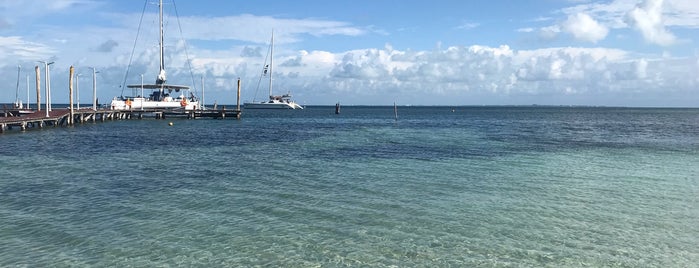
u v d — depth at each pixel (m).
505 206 17.20
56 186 19.89
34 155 29.67
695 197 18.86
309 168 25.70
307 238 13.46
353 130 61.34
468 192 19.56
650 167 26.94
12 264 11.37
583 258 12.19
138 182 21.05
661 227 14.77
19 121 46.88
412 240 13.38
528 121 98.88
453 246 12.94
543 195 19.08
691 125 81.31
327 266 11.52
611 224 15.05
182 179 21.89
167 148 35.25
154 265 11.46
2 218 14.98
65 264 11.43
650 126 77.31
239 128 61.34
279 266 11.48
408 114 155.12
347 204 17.30
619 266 11.73
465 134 54.38
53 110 68.38
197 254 12.19
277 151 34.09
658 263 11.94
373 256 12.16
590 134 55.56
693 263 11.95
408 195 18.88
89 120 69.00
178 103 85.69
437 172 24.62
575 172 24.89
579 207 17.16
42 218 15.05
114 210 16.11
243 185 20.59
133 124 66.12
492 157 31.31
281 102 164.88
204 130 55.94
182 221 14.95
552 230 14.38
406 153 33.34
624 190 20.16
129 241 13.05
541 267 11.60
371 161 28.83
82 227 14.20
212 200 17.72
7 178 21.55
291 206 16.95
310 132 56.09
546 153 34.03
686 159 30.80
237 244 12.92
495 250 12.67
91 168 24.78
